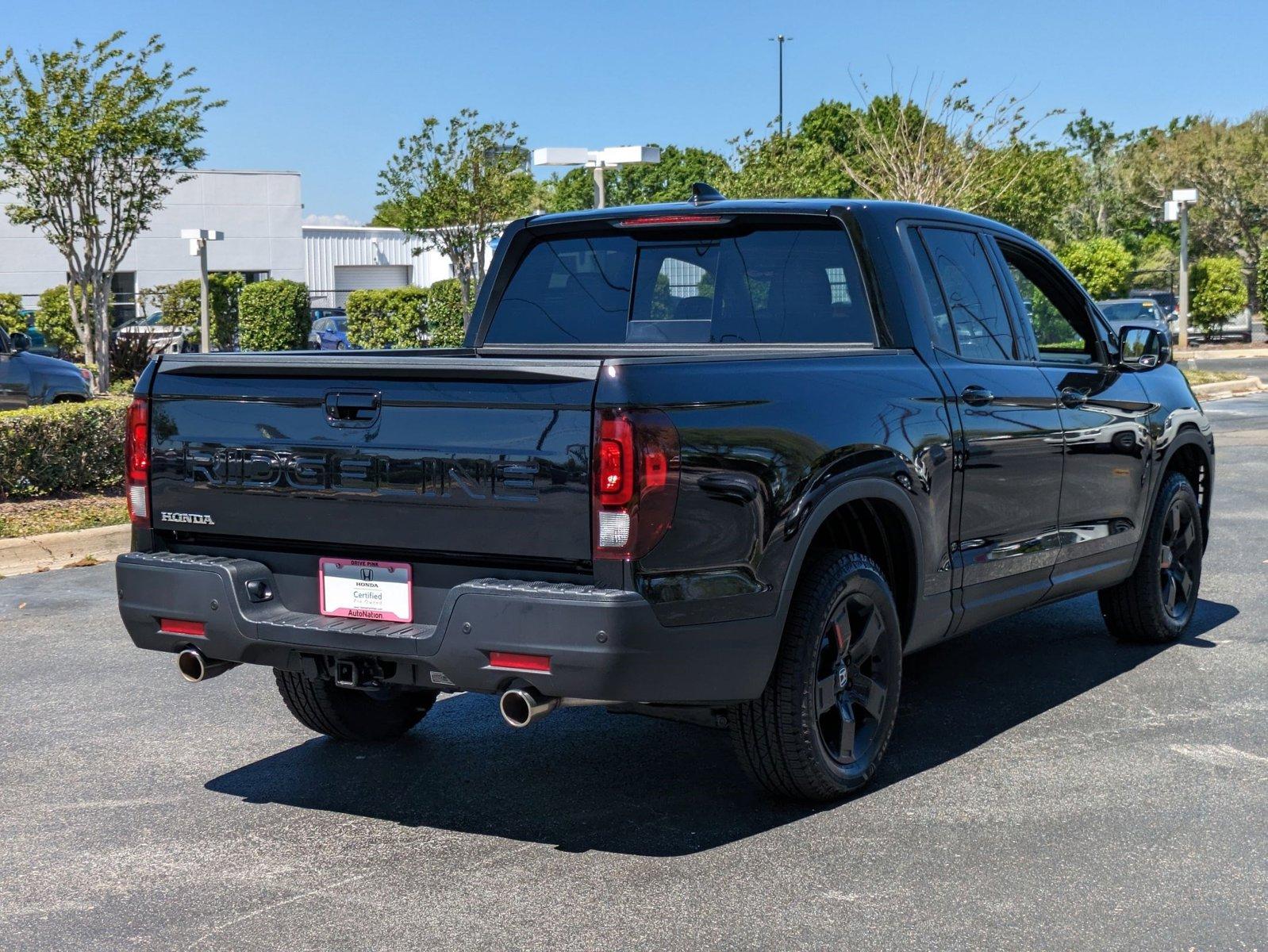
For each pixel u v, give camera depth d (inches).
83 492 479.8
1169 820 172.9
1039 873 156.7
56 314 1268.5
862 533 187.5
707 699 156.4
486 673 152.0
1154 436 251.9
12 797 189.2
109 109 954.1
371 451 159.8
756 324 205.3
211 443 171.6
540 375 149.9
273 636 164.2
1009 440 207.2
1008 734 210.7
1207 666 249.8
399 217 1202.0
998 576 209.3
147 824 177.8
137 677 254.8
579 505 148.1
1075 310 245.6
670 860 162.6
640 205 218.4
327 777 195.8
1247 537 387.2
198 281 1226.0
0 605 325.1
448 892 154.4
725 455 156.1
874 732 185.3
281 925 146.3
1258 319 2343.8
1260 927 142.3
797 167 1037.8
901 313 197.0
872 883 154.5
